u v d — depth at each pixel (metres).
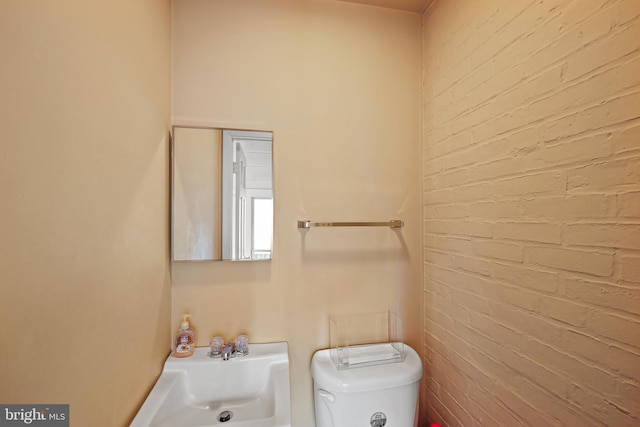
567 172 0.66
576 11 0.63
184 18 1.09
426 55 1.25
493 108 0.88
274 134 1.15
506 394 0.83
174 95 1.08
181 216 1.06
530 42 0.75
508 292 0.83
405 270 1.26
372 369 1.04
